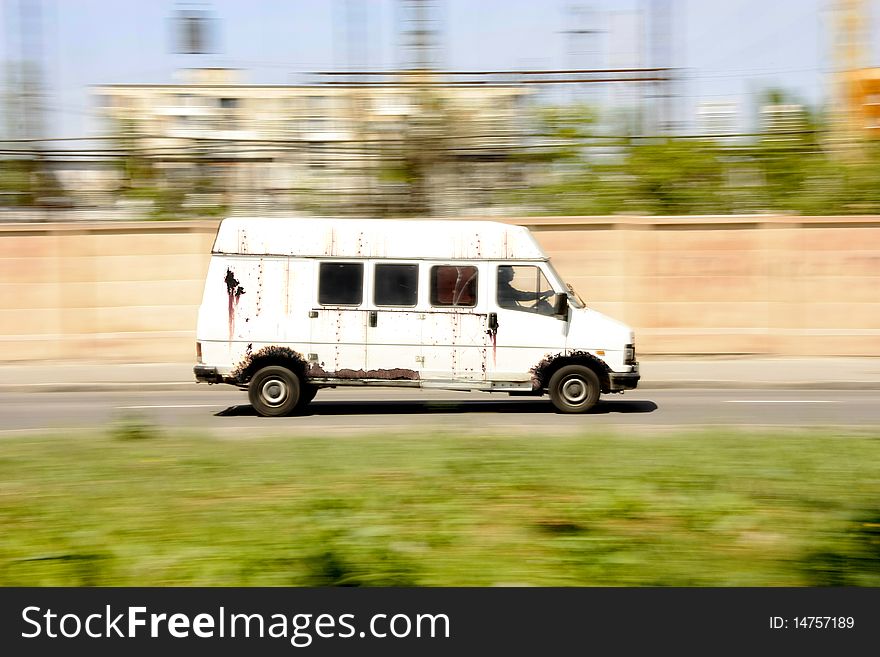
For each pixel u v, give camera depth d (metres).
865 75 21.50
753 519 6.55
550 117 21.47
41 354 21.44
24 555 5.98
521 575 5.51
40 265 21.44
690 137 21.34
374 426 12.87
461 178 21.73
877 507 6.79
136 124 21.69
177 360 21.61
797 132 21.20
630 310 21.33
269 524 6.59
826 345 21.16
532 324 14.05
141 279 21.56
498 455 9.18
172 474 8.39
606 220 21.25
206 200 21.83
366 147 21.73
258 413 14.11
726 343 21.23
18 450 9.91
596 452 9.34
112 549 6.07
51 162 21.59
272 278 14.01
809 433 11.00
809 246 21.06
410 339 14.00
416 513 6.84
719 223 21.14
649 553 5.86
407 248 14.02
